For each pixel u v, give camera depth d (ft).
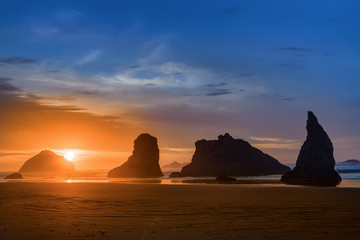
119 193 118.83
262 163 454.81
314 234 49.34
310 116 228.63
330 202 86.48
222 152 461.37
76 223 58.54
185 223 57.98
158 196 105.70
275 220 60.44
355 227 54.03
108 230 52.54
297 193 113.39
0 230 53.26
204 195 109.50
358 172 386.32
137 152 450.30
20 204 86.12
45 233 50.80
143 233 50.31
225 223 57.77
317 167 216.54
